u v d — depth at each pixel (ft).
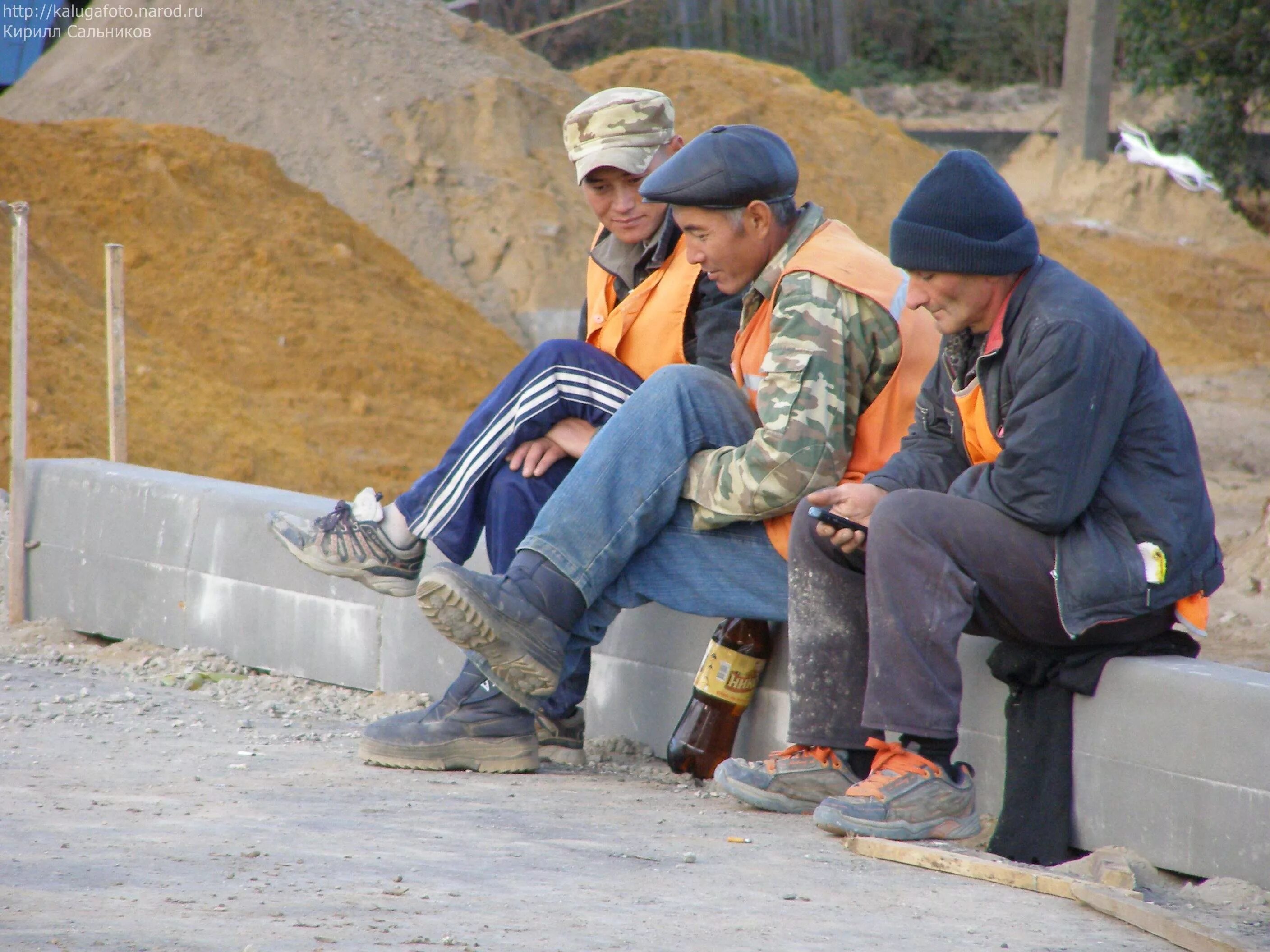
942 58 524.93
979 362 43.09
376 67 240.32
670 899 35.06
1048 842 43.34
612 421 48.67
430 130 232.94
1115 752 42.75
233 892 32.96
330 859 36.99
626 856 39.60
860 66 494.59
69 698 60.44
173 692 63.62
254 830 40.04
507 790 48.49
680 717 55.67
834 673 46.09
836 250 48.65
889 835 42.50
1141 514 41.27
